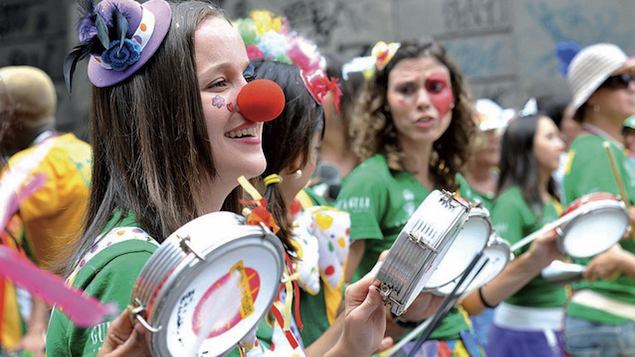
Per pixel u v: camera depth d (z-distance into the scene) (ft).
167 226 5.96
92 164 6.47
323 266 10.48
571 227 10.63
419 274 6.46
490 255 8.64
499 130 20.17
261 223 5.01
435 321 7.86
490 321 18.93
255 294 5.17
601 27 32.48
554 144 16.84
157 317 4.66
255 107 6.10
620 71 16.69
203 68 6.14
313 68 10.15
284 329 7.34
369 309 6.79
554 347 16.47
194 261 4.67
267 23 10.10
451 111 12.77
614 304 15.84
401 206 12.13
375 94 12.55
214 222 4.86
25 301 9.60
